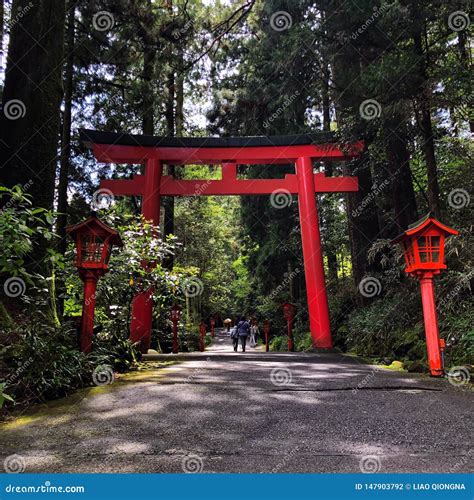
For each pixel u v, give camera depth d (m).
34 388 5.02
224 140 13.41
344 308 14.88
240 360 10.34
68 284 8.52
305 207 13.19
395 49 9.22
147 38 14.73
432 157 9.27
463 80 7.50
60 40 8.20
